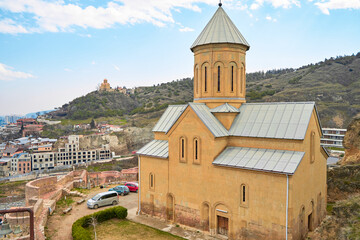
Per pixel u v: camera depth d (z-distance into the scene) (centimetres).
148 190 2567
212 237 2073
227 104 2330
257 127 2102
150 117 17750
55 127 18738
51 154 13038
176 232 2195
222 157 2077
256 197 1848
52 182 3388
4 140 18038
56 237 2081
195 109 2211
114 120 19225
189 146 2228
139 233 2181
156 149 2597
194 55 2542
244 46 2442
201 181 2156
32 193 2816
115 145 14962
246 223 1898
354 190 2850
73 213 2633
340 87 13175
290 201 1700
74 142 13938
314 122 2080
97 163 12569
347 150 3916
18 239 1702
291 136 1870
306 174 1930
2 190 9631
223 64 2358
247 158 1966
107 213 2455
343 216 1841
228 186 1994
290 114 2038
